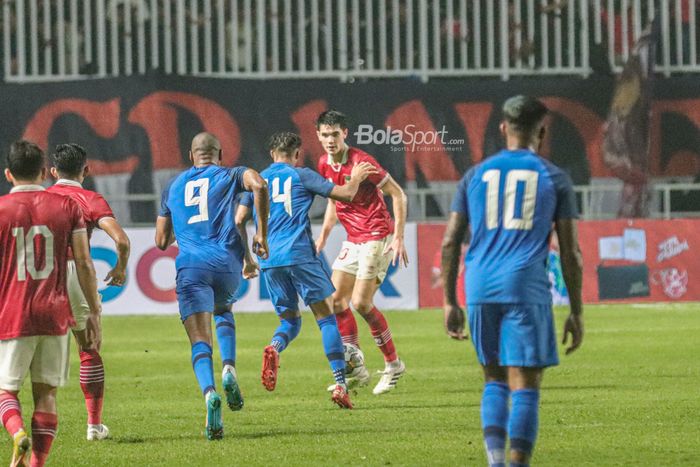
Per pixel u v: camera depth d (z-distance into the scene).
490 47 84.12
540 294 19.44
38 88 80.44
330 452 24.73
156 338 59.12
